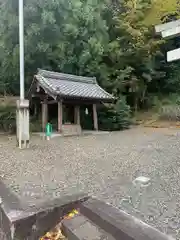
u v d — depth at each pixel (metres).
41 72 10.50
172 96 17.30
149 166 4.42
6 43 11.62
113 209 2.46
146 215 2.37
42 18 11.07
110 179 3.67
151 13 15.12
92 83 12.20
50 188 3.24
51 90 8.96
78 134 9.90
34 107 12.81
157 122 13.54
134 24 15.41
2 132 10.41
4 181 3.58
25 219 2.23
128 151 6.02
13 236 2.16
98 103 11.79
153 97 17.33
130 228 2.03
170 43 16.55
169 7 14.89
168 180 3.53
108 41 15.02
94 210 2.43
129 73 15.17
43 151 6.14
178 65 17.59
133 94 16.44
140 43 14.97
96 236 2.10
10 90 13.77
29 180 3.64
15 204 2.58
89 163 4.78
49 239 2.30
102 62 15.26
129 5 15.30
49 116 12.73
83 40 13.38
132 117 14.77
